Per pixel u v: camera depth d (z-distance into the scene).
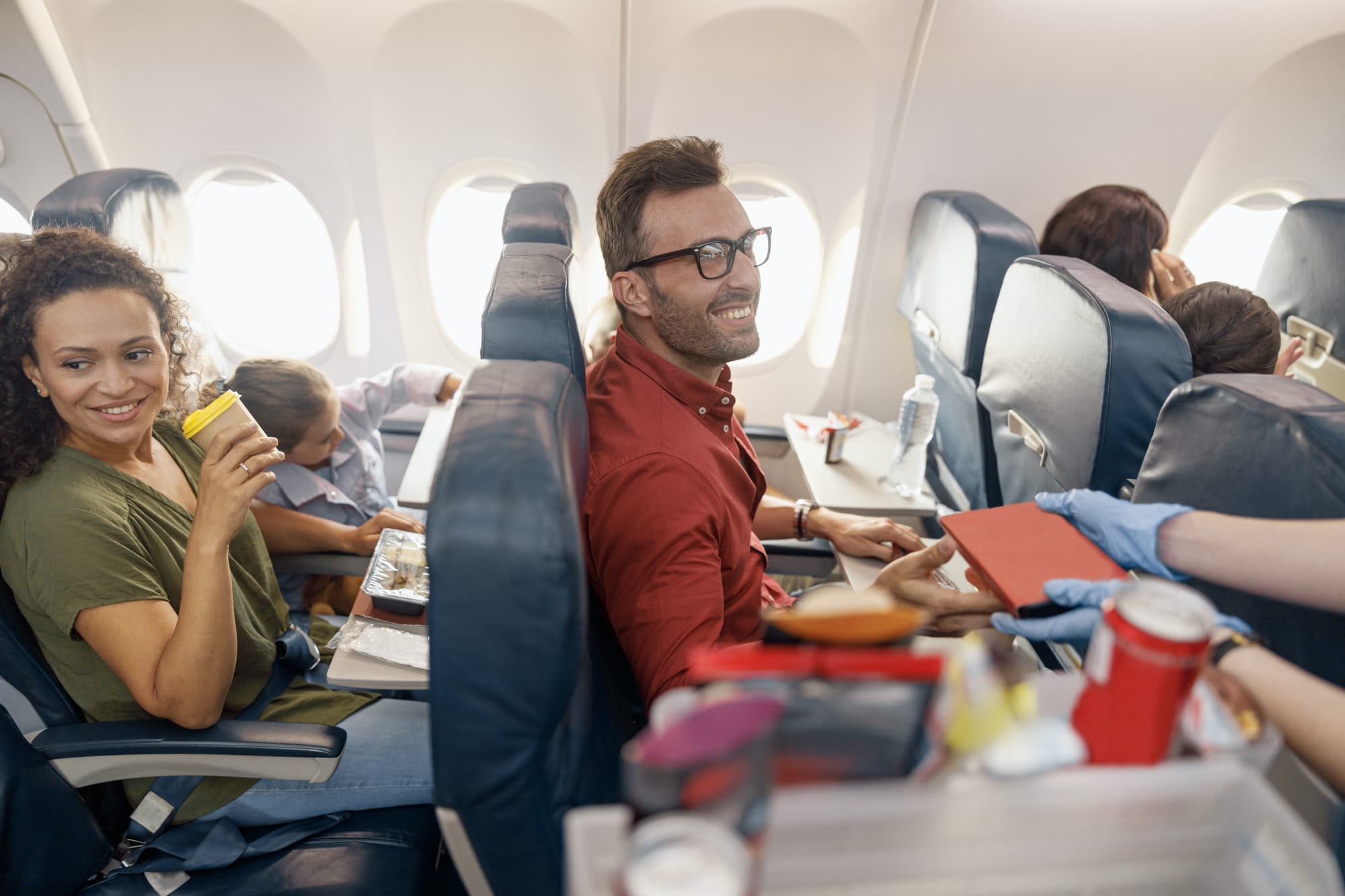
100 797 1.25
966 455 2.31
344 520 1.90
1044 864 0.50
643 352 1.34
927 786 0.47
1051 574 0.96
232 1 2.15
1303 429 0.92
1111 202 1.97
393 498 2.50
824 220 2.53
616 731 1.12
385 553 1.56
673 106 2.33
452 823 0.81
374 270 2.60
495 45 2.24
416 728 1.42
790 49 2.25
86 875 1.18
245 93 2.31
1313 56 2.34
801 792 0.46
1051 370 1.57
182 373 1.43
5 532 1.14
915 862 0.49
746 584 1.38
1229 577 0.86
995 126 2.39
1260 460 0.98
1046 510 1.08
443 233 2.57
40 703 1.17
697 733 0.42
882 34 2.23
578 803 0.85
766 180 2.46
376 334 2.71
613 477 1.17
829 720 0.45
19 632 1.14
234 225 2.55
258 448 1.15
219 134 2.37
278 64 2.26
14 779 1.08
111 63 2.27
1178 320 1.58
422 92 2.31
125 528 1.17
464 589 0.70
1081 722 0.54
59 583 1.11
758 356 2.79
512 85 2.30
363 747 1.37
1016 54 2.28
